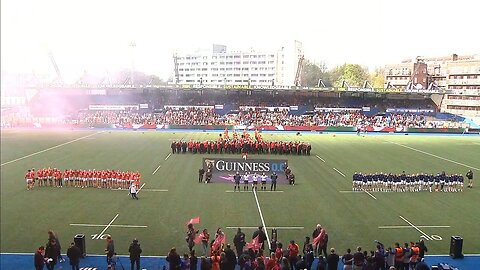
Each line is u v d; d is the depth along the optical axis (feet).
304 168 163.73
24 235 90.58
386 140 250.78
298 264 66.95
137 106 339.77
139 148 210.38
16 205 112.47
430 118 293.43
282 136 273.13
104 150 202.80
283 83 642.22
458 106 244.83
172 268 68.03
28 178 129.18
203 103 350.23
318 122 316.60
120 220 100.83
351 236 91.81
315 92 348.18
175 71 610.65
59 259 77.77
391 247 81.97
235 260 69.97
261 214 106.22
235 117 325.42
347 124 311.88
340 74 478.59
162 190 128.47
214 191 127.95
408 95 307.58
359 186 130.93
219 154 193.36
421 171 157.28
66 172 133.90
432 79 248.32
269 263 65.77
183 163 170.60
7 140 237.86
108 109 340.39
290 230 95.35
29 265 76.02
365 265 65.92
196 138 253.85
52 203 114.52
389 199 120.67
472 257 81.05
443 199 120.78
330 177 148.36
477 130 240.94
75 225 97.25
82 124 309.42
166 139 248.11
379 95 333.83
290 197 122.11
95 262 77.92
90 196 121.80
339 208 111.75
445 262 78.79
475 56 202.28
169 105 345.10
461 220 102.32
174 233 92.73
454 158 184.85
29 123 311.88
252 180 136.77
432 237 91.56
